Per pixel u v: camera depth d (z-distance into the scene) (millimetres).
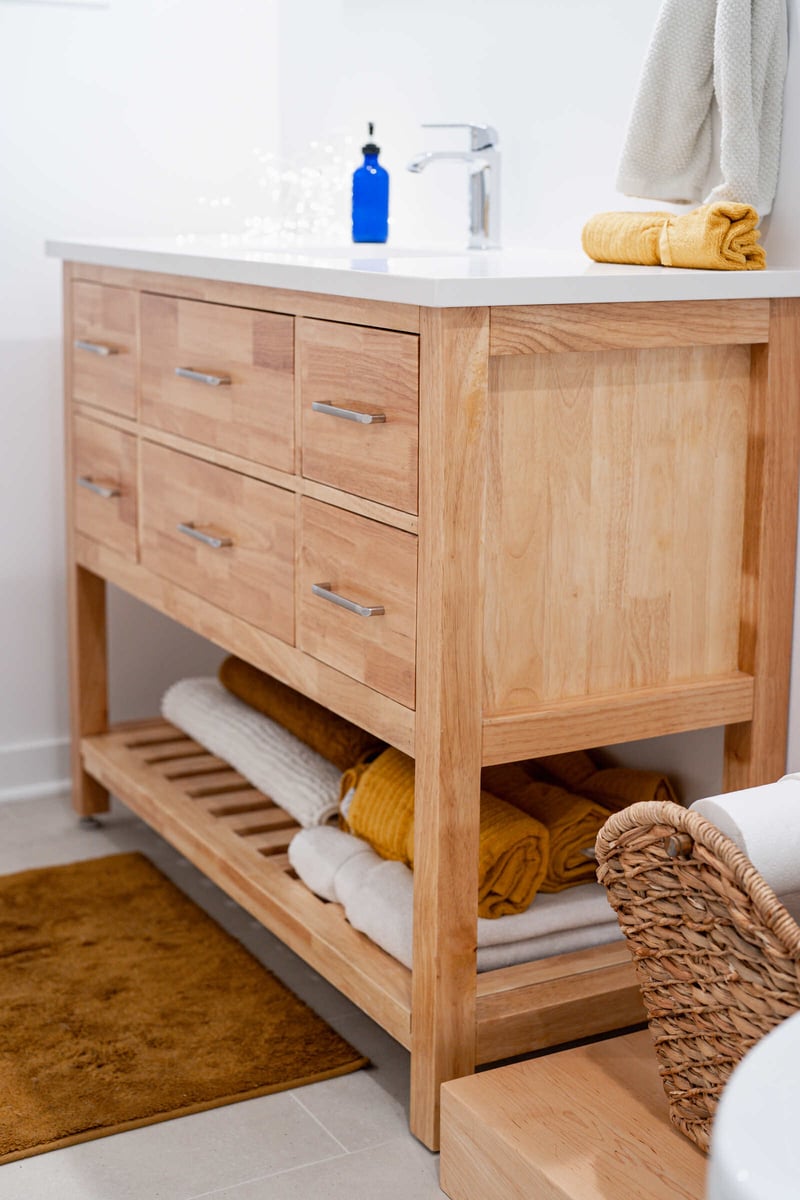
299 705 2238
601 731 1621
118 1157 1597
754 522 1698
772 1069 856
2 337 2639
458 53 2256
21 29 2561
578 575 1599
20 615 2738
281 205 2812
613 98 1927
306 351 1688
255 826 2168
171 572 2145
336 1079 1761
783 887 1352
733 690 1713
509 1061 1757
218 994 1946
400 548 1537
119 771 2400
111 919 2180
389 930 1690
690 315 1576
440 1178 1554
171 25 2691
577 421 1559
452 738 1506
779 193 1701
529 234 2133
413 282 1425
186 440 2045
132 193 2719
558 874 1779
